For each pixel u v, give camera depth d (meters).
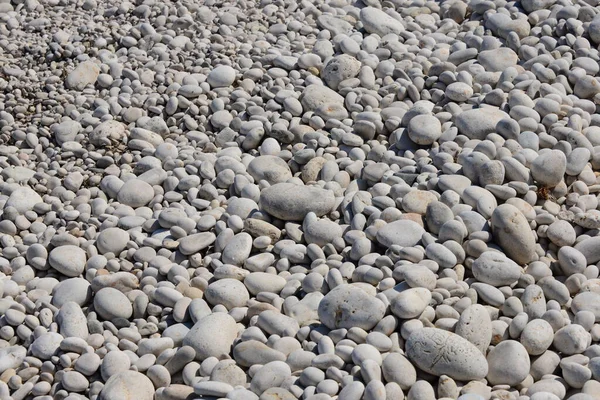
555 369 2.06
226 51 3.01
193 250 2.35
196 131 2.77
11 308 2.26
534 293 2.16
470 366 1.99
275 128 2.68
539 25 3.01
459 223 2.27
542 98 2.65
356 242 2.30
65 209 2.55
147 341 2.14
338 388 1.98
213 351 2.10
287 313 2.18
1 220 2.55
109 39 3.11
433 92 2.79
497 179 2.40
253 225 2.38
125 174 2.64
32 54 3.08
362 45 2.99
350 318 2.10
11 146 2.79
